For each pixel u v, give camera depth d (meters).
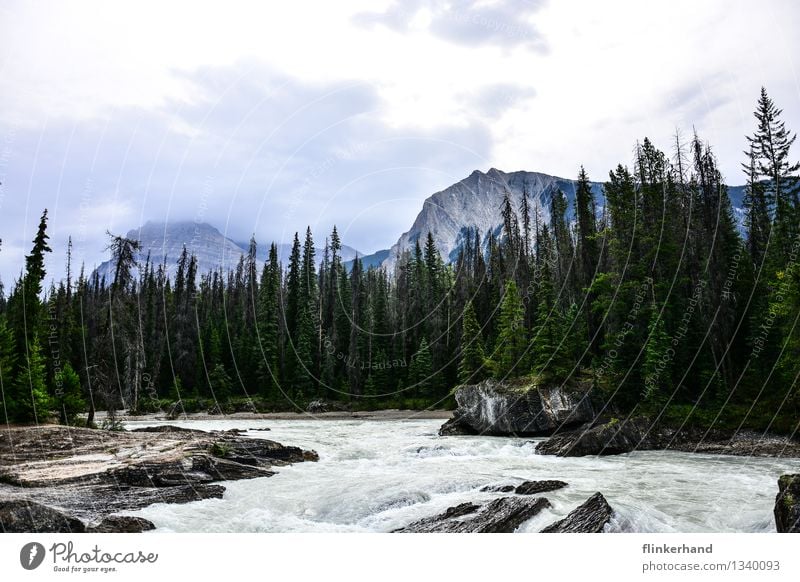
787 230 38.47
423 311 58.91
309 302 59.03
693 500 13.88
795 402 27.48
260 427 38.56
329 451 24.19
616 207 41.69
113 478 14.92
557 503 13.18
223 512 12.65
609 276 38.09
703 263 37.97
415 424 40.38
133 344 31.47
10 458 17.28
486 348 45.34
